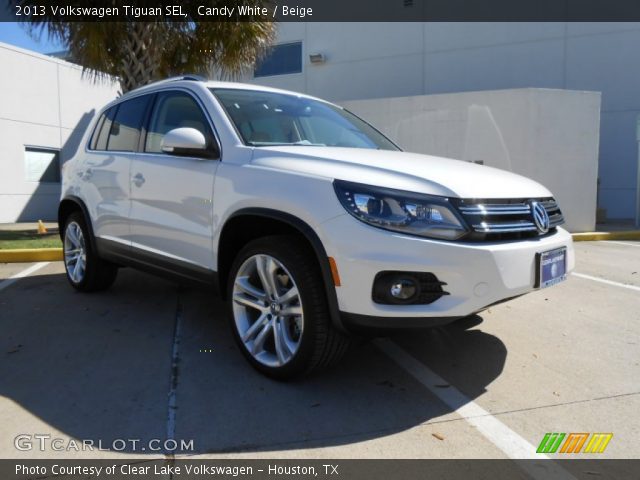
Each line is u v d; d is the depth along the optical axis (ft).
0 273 20.33
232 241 10.91
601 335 13.25
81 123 49.57
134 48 28.60
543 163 34.27
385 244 8.39
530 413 8.99
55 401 9.21
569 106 34.24
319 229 8.85
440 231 8.51
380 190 8.68
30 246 25.25
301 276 9.18
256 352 10.23
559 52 45.78
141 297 16.25
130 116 14.82
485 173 10.48
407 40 50.06
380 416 8.80
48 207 46.39
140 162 13.37
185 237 11.75
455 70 48.67
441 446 7.91
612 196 45.98
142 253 13.25
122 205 13.96
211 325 13.48
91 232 15.52
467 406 9.21
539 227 9.84
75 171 16.67
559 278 10.32
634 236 34.40
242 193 10.18
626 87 44.68
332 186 8.96
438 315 8.43
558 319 14.67
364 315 8.55
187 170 11.71
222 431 8.25
